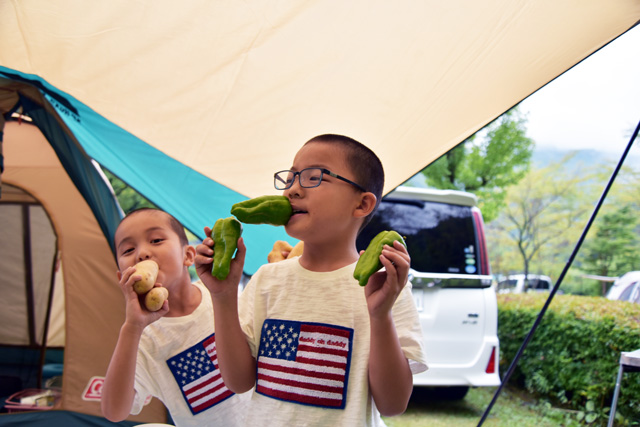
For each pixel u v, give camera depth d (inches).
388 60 98.8
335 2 88.1
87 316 145.3
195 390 80.3
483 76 101.2
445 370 183.3
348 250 65.2
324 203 61.7
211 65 100.8
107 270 147.1
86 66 102.2
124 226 79.3
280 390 59.7
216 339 62.0
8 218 153.9
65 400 140.4
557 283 118.0
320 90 106.0
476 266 196.2
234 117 112.7
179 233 82.1
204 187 134.5
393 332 55.1
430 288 187.8
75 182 131.6
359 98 107.4
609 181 110.3
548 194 483.5
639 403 171.8
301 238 62.9
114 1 88.4
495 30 92.0
